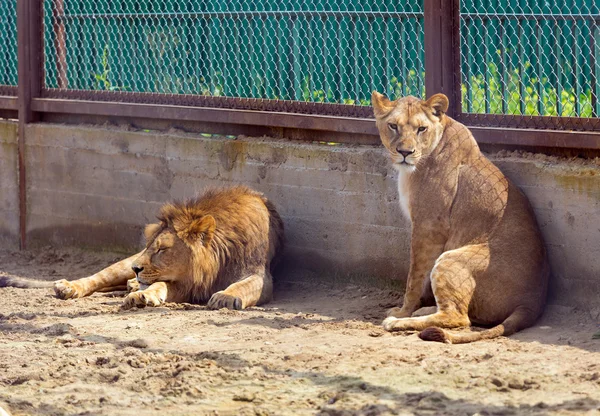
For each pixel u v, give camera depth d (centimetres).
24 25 1636
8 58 1733
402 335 1050
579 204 1116
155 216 1402
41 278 1475
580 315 1114
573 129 1140
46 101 1622
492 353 960
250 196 1325
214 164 1433
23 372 942
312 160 1335
